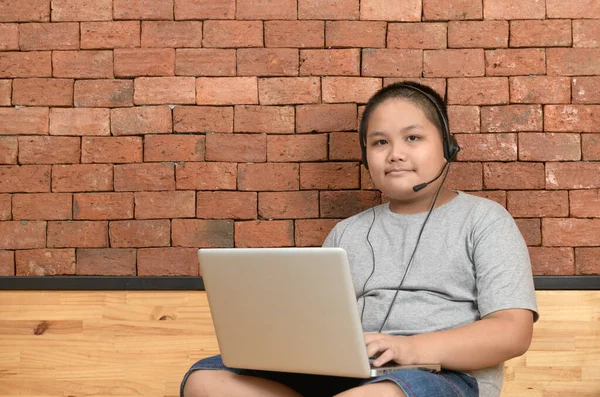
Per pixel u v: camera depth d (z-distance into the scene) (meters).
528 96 2.10
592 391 2.02
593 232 2.07
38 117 2.13
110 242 2.12
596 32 2.10
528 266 1.60
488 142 2.10
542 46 2.10
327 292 1.30
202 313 2.08
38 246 2.12
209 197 2.12
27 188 2.13
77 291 2.09
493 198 2.09
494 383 1.56
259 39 2.13
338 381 1.53
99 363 2.08
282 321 1.36
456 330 1.46
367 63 2.12
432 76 2.11
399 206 1.78
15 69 2.14
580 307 2.03
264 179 2.12
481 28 2.11
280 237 2.12
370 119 1.78
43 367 2.08
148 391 2.08
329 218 2.12
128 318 2.08
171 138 2.13
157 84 2.13
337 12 2.13
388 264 1.69
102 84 2.14
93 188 2.13
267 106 2.13
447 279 1.62
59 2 2.14
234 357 1.46
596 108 2.09
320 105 2.12
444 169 1.78
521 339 1.49
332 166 2.12
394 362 1.40
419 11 2.12
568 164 2.08
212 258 1.40
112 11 2.14
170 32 2.14
